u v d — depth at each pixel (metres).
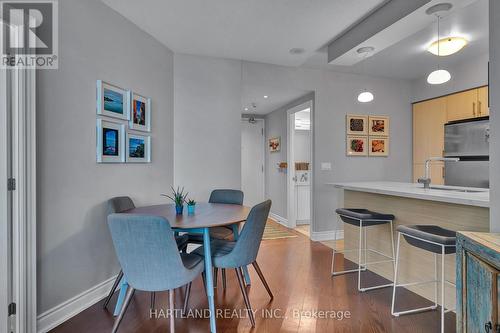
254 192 6.37
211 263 2.01
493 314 1.10
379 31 2.61
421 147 4.72
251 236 2.02
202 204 2.93
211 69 3.72
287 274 2.99
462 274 1.41
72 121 2.18
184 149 3.61
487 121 3.57
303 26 2.91
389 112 4.77
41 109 1.94
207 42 3.29
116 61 2.64
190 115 3.63
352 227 3.42
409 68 4.28
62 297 2.09
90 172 2.35
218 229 2.86
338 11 2.63
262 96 4.70
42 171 1.95
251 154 6.36
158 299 2.43
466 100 4.00
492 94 1.60
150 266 1.69
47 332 1.93
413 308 2.27
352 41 2.99
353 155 4.54
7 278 1.75
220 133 3.76
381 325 2.03
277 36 3.12
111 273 2.57
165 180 3.41
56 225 2.04
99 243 2.44
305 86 4.27
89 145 2.34
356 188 3.01
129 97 2.77
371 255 3.11
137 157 2.93
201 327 2.00
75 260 2.20
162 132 3.36
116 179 2.65
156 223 1.61
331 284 2.74
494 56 1.59
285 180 5.45
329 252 3.77
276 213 5.87
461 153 3.90
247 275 2.71
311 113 4.47
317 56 3.82
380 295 2.51
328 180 4.42
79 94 2.24
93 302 2.35
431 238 1.86
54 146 2.03
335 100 4.45
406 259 2.65
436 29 2.99
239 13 2.65
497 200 1.58
